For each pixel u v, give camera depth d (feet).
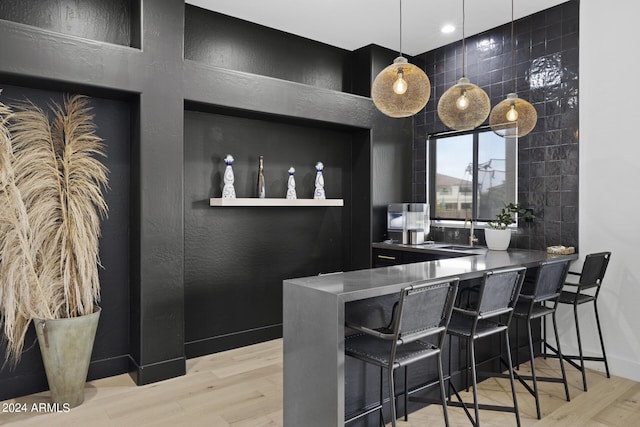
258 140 13.07
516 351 11.16
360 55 15.17
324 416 6.63
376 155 14.76
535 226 12.53
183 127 10.86
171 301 10.32
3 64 8.14
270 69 13.33
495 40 13.46
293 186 13.38
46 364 8.77
